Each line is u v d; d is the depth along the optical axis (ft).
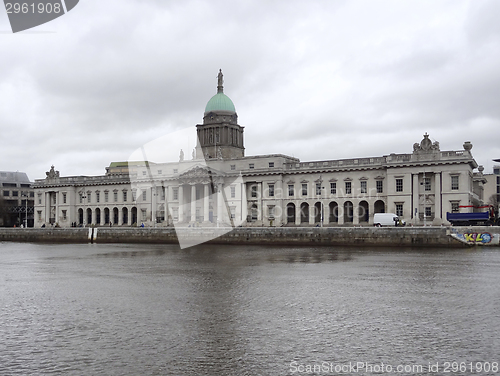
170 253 274.16
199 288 146.92
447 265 201.87
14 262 236.22
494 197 625.41
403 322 102.99
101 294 138.10
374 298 130.00
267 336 92.02
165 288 147.54
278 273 180.96
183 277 171.73
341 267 198.49
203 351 83.05
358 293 137.69
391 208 383.24
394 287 148.15
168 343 87.61
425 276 170.91
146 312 112.98
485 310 114.93
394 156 385.70
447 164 365.40
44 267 211.82
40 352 83.15
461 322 103.14
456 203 362.12
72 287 151.84
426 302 124.36
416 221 372.38
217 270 191.11
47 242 407.64
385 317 107.55
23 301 128.57
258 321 103.76
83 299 130.52
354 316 108.47
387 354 81.87
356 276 172.14
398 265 203.51
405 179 379.55
